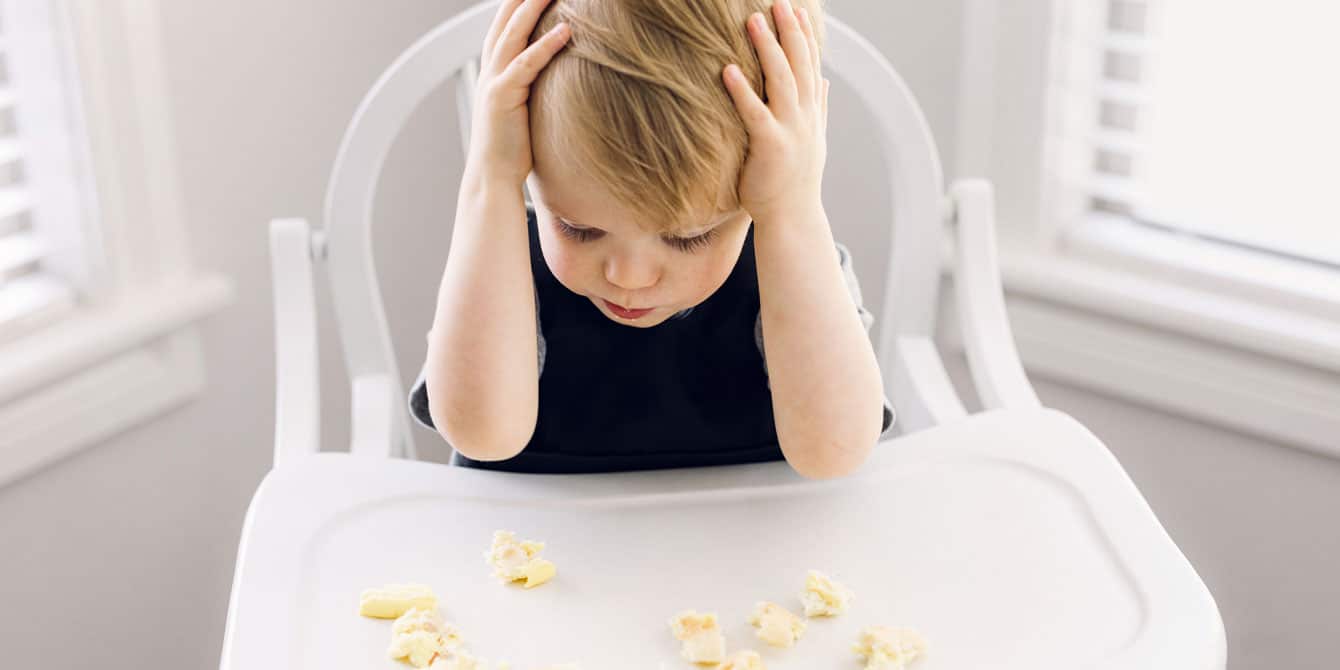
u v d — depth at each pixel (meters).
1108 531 0.81
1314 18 1.25
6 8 1.21
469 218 0.77
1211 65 1.32
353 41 1.47
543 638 0.73
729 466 0.89
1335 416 1.25
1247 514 1.35
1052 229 1.43
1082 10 1.36
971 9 1.37
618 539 0.81
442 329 0.80
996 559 0.79
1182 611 0.74
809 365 0.79
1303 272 1.31
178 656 1.45
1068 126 1.40
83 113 1.23
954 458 0.88
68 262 1.28
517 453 0.88
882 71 1.05
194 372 1.38
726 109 0.66
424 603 0.74
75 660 1.34
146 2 1.26
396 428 1.06
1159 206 1.38
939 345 1.50
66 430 1.24
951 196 1.08
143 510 1.37
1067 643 0.72
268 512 0.82
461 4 1.56
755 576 0.78
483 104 0.71
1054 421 0.92
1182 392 1.34
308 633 0.73
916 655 0.71
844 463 0.83
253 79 1.38
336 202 1.04
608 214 0.67
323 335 1.53
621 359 0.94
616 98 0.64
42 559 1.28
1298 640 1.35
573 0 0.67
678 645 0.73
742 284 0.92
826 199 1.48
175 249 1.34
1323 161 1.28
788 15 0.68
